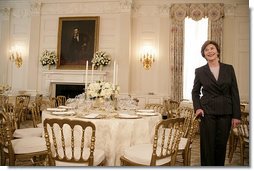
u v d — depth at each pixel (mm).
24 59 7621
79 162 1963
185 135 2717
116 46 7023
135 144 2482
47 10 7359
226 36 6789
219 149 2070
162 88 6902
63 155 2098
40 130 3076
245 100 6578
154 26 7000
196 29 7008
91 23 7102
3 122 2297
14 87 7617
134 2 7047
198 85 2217
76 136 2396
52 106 4141
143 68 7031
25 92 7293
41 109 4387
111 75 6973
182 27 6820
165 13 6926
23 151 2322
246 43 6734
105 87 2932
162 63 6930
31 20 7363
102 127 2348
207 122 2062
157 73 6961
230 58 6766
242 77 6715
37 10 7336
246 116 2936
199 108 2115
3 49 7621
